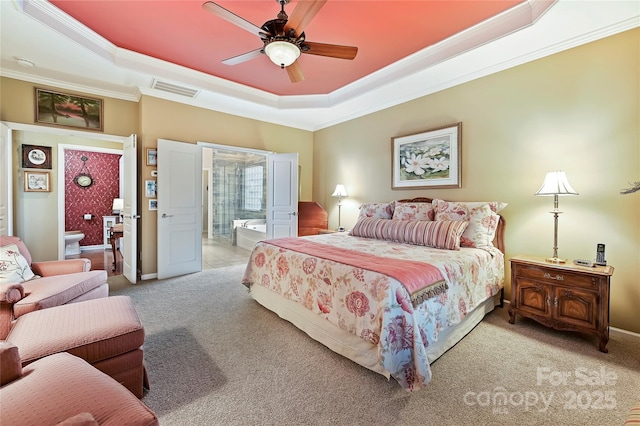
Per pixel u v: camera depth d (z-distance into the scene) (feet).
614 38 7.66
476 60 9.56
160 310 9.22
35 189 14.08
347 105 14.17
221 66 11.37
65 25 8.23
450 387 5.41
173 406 4.87
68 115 11.62
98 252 19.34
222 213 27.66
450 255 7.83
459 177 10.99
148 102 12.55
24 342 4.28
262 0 7.47
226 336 7.48
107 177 21.12
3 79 10.44
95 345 4.55
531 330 7.86
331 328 6.81
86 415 2.51
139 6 7.72
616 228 7.72
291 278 8.09
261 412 4.76
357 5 7.55
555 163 8.73
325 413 4.75
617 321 7.71
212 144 14.48
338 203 16.85
